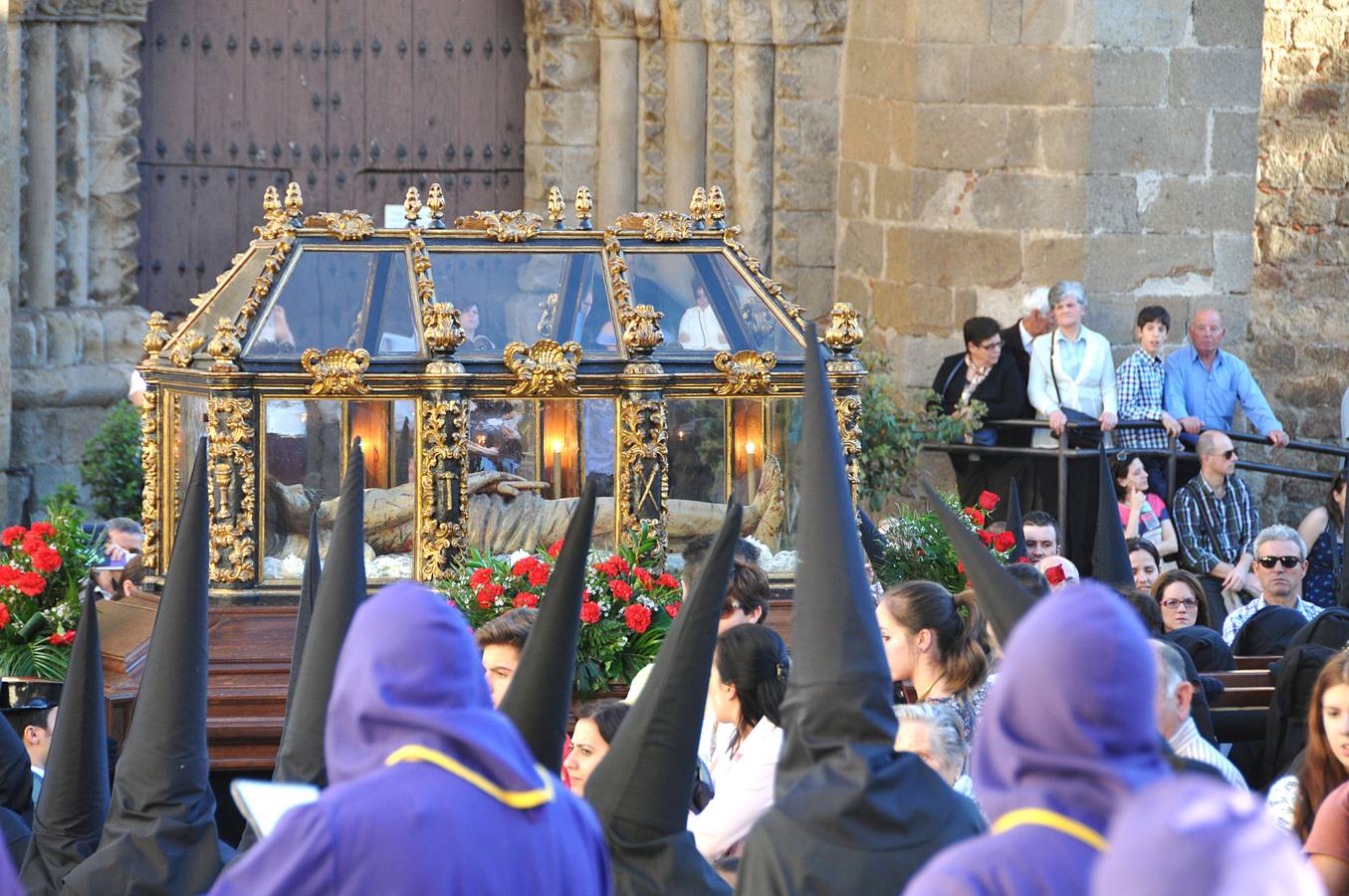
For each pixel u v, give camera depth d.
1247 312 35.06
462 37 38.41
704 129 38.25
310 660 11.52
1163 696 12.72
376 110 38.03
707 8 37.66
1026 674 6.79
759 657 13.00
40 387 34.25
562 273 21.61
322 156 37.78
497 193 38.88
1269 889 5.29
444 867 7.44
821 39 37.69
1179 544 29.80
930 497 10.33
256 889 7.38
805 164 38.06
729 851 12.70
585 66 38.25
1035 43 34.25
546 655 10.52
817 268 38.34
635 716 10.18
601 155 38.41
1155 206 34.44
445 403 20.30
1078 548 32.19
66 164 34.88
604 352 21.00
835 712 9.22
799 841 8.94
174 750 12.46
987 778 6.90
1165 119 34.34
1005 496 32.56
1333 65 39.41
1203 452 29.58
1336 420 39.81
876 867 8.87
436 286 21.20
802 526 9.62
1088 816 6.69
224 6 36.94
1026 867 6.62
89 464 32.25
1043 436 32.66
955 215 35.12
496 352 20.88
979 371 32.62
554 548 19.52
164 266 36.91
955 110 34.94
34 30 34.12
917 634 14.12
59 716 13.35
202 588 12.53
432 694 7.70
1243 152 34.72
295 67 37.47
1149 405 33.25
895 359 36.09
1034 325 33.25
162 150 36.69
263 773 18.39
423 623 7.76
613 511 20.94
